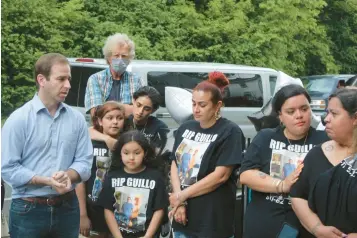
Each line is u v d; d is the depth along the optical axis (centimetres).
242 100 1027
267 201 380
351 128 330
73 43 1625
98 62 905
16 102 1502
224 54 1870
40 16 1537
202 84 420
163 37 1770
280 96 376
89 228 468
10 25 1488
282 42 2045
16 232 398
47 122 397
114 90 554
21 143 391
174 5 1889
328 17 2522
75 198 412
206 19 1911
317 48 2317
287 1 2031
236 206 482
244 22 1930
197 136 425
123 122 482
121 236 447
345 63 2595
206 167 414
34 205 393
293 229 370
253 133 1031
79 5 1616
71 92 916
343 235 325
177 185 425
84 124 415
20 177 386
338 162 334
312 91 1554
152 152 451
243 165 387
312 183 339
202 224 415
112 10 1742
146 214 445
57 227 401
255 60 1919
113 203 450
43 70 392
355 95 329
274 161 380
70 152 405
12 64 1502
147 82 909
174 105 548
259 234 379
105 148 472
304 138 381
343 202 323
